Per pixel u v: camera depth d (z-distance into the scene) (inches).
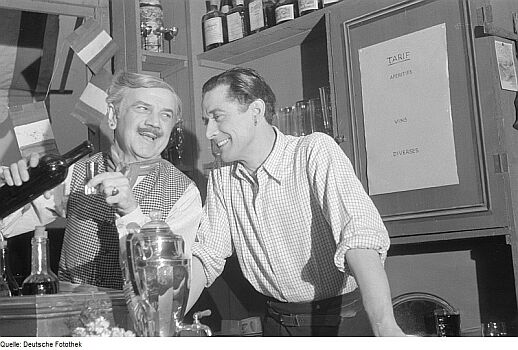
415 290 79.7
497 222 63.9
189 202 63.5
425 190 70.2
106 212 65.7
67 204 68.4
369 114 76.4
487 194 64.7
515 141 65.6
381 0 75.8
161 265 38.9
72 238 67.6
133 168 65.8
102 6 100.4
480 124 65.6
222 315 99.7
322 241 61.3
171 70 106.7
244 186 65.1
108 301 43.8
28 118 75.7
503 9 68.7
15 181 49.3
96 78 81.5
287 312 65.5
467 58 67.0
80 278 66.8
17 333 42.3
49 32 105.1
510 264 71.2
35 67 109.2
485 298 73.0
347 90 79.0
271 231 63.4
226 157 63.1
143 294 39.3
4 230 65.3
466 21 67.1
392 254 82.5
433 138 69.6
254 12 96.3
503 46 67.0
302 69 99.2
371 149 75.9
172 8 107.2
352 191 54.0
